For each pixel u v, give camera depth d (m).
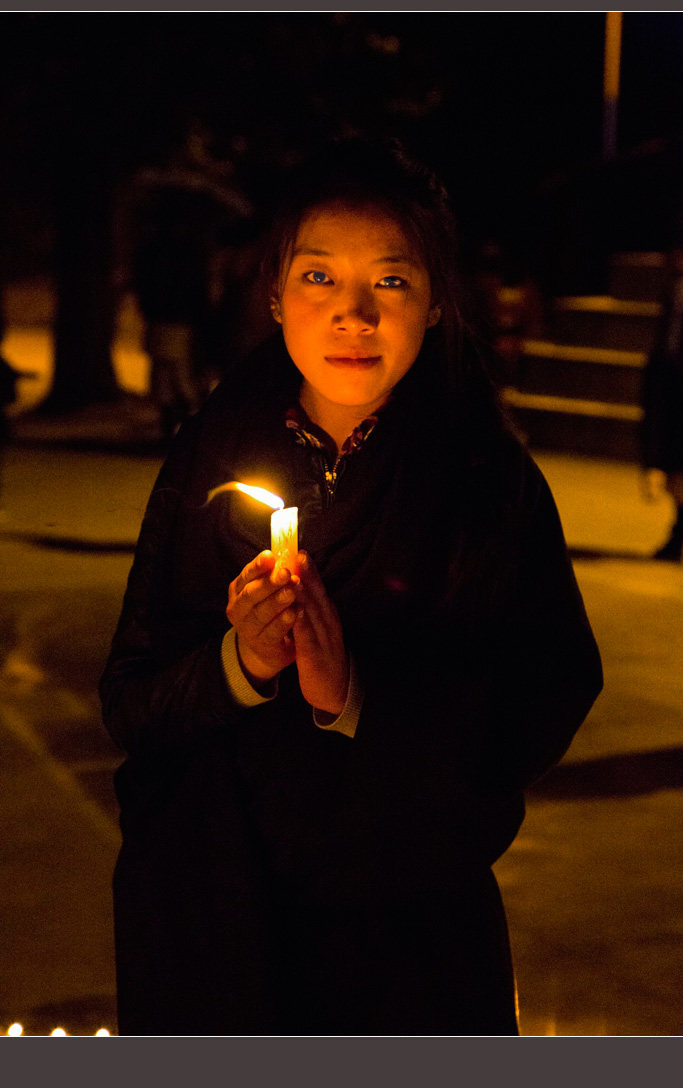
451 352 1.82
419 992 1.76
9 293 28.59
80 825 4.30
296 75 14.14
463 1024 1.76
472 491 1.75
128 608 1.89
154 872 1.76
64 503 9.91
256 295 1.89
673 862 4.13
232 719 1.73
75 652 6.21
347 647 1.74
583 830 4.36
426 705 1.70
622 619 7.05
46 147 15.20
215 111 14.09
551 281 16.16
